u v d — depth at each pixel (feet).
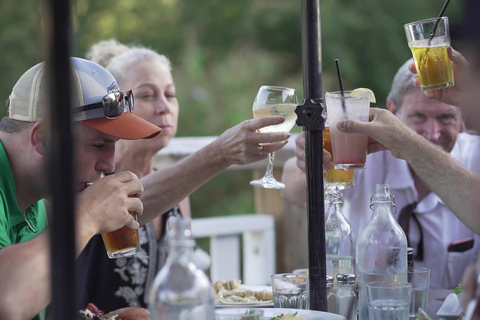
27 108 7.35
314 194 6.43
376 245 6.58
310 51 6.46
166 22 35.65
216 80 35.19
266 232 13.91
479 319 4.99
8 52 32.40
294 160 10.66
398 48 32.50
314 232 6.43
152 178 9.02
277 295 6.87
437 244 10.53
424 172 7.47
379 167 11.19
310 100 6.41
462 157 11.42
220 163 8.50
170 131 11.36
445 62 7.71
